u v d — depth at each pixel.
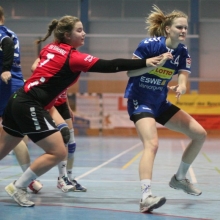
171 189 10.65
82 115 39.56
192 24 41.00
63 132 8.73
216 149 24.66
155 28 8.85
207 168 15.40
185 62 8.76
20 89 8.23
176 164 16.80
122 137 36.47
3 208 8.11
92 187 10.84
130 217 7.38
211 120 38.84
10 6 41.78
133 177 12.80
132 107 8.55
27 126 7.95
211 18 40.97
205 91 40.97
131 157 19.50
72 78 8.15
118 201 8.94
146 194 7.83
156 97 8.60
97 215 7.54
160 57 7.87
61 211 7.86
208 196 9.66
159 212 7.86
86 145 27.20
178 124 8.88
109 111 39.38
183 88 8.56
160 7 41.22
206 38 41.00
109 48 41.56
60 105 10.41
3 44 9.48
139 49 8.43
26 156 9.70
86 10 41.66
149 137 8.13
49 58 8.09
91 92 42.06
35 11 41.75
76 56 7.96
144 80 8.48
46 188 10.62
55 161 8.06
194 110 39.00
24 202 8.26
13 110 8.02
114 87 41.91
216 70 40.94
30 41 40.91
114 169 14.93
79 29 8.35
